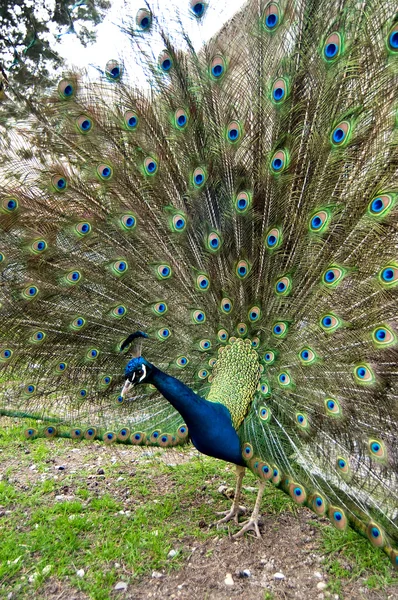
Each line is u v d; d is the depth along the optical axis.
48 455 5.25
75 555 3.58
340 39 3.00
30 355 4.12
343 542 3.69
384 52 2.84
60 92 3.77
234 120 3.63
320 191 3.29
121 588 3.24
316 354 3.30
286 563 3.48
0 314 4.04
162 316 4.18
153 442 4.16
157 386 3.43
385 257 3.01
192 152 3.88
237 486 3.97
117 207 4.04
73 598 3.14
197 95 3.71
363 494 2.82
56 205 3.96
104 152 3.92
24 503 4.22
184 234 4.05
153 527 3.93
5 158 3.80
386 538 2.56
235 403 3.57
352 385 3.14
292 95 3.29
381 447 2.94
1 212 3.82
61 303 4.12
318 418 3.23
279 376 3.53
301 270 3.47
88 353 4.21
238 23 3.43
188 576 3.36
